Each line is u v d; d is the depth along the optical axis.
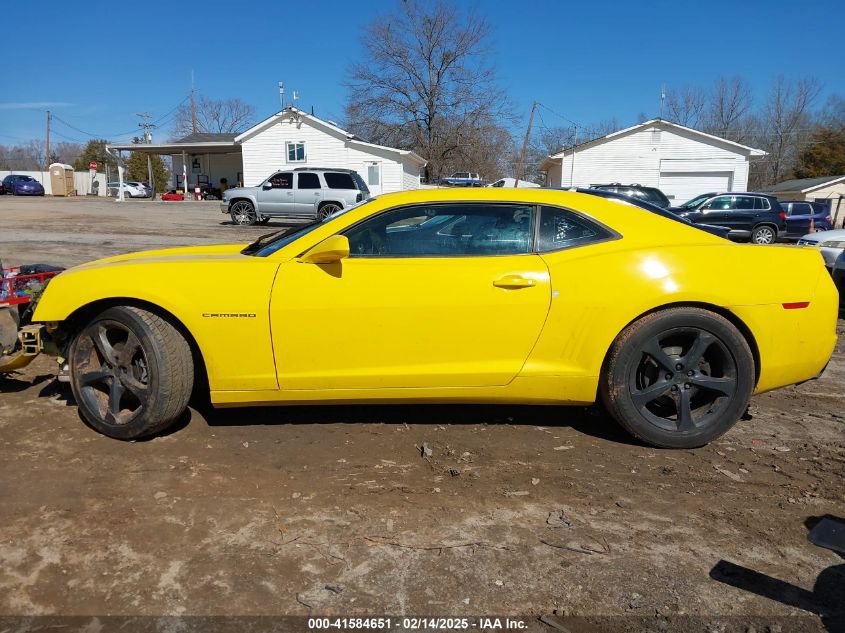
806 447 3.77
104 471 3.29
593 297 3.40
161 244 14.24
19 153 93.00
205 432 3.80
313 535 2.77
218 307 3.39
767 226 20.44
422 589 2.43
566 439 3.80
